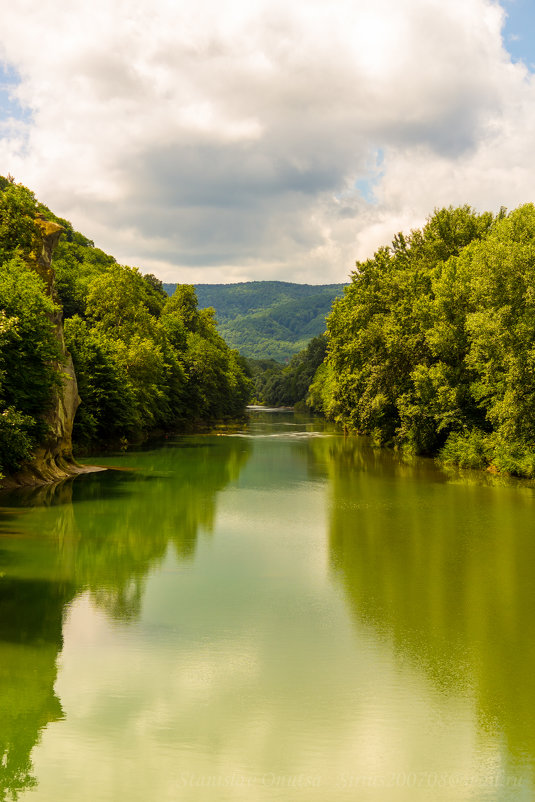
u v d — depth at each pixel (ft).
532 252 123.44
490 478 132.16
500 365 130.82
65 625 50.67
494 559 69.46
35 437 116.37
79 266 358.23
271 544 76.23
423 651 46.39
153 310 351.67
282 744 34.55
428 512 94.94
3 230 126.72
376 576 63.77
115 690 40.24
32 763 32.76
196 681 41.55
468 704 38.93
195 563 68.18
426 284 184.34
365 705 38.78
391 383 189.06
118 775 31.76
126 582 61.72
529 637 48.91
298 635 49.19
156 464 154.71
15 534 79.46
